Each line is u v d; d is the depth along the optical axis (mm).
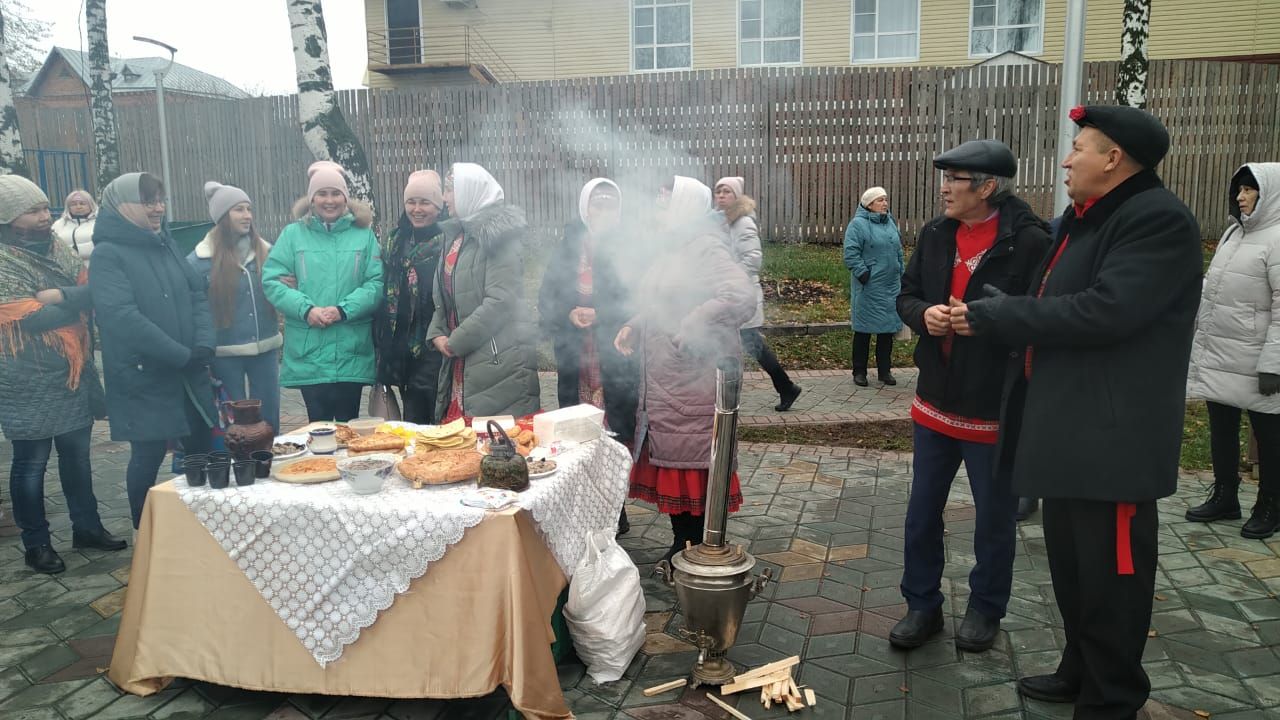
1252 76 11219
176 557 2717
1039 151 10883
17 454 3678
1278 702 2703
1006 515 2957
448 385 3934
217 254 4250
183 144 12586
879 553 3947
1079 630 2449
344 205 4148
